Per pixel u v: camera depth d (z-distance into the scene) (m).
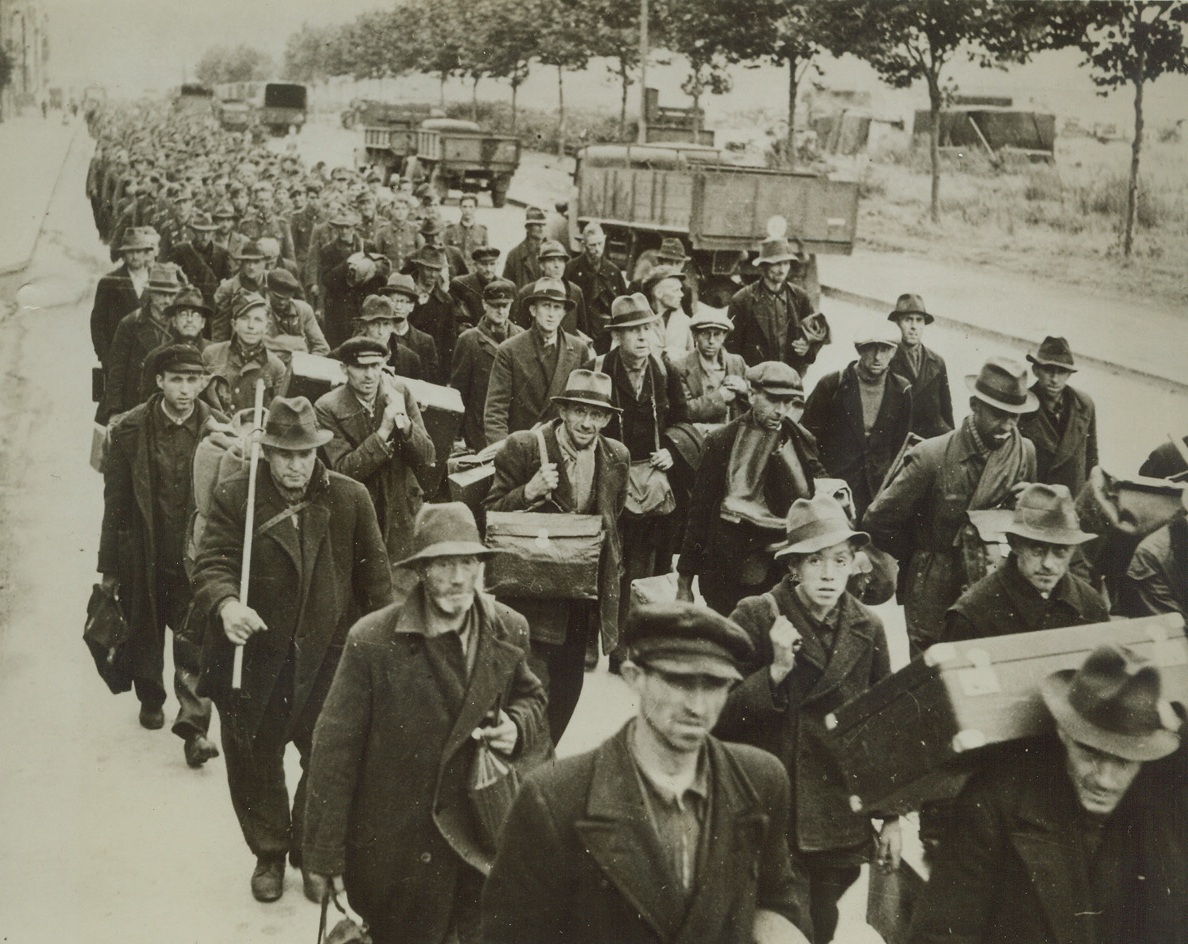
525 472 5.54
